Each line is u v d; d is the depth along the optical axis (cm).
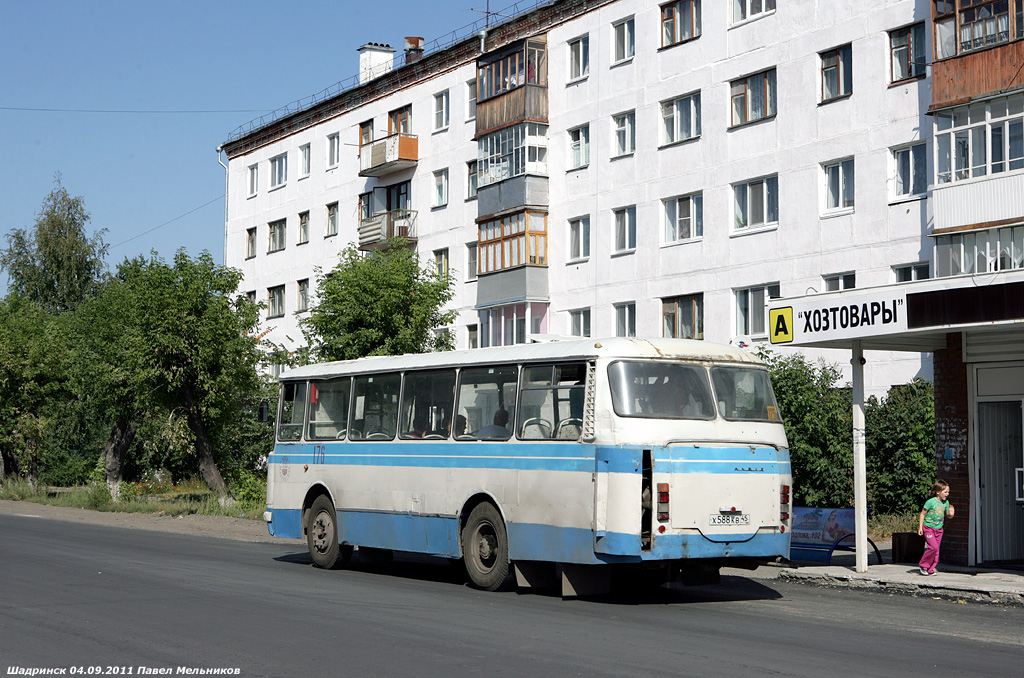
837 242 3003
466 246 4438
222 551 2062
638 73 3647
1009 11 2522
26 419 4597
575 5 3909
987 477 1666
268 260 5753
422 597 1356
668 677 855
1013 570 1577
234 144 6050
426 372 1595
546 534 1343
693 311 3434
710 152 3384
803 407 2284
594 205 3794
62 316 5412
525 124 3972
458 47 4500
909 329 1492
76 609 1215
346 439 1730
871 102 2931
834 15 3039
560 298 3909
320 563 1756
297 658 928
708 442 1314
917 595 1434
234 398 3544
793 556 1795
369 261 3284
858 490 1588
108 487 4072
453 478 1502
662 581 1466
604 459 1279
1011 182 2495
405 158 4691
